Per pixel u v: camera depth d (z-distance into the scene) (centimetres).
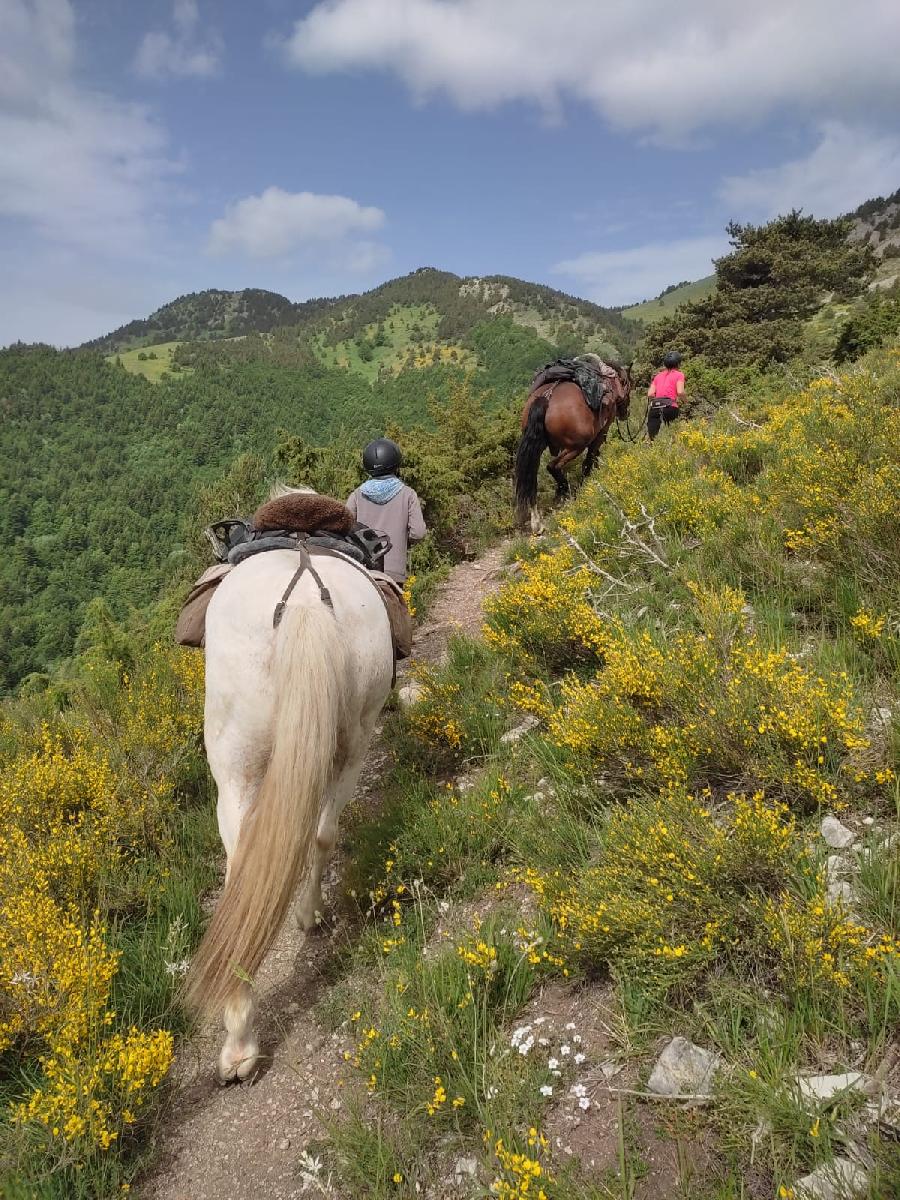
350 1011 302
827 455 541
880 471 452
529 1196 189
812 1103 195
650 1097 217
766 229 4150
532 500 966
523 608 555
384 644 326
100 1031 297
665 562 568
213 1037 318
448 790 416
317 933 366
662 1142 210
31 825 430
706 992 243
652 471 838
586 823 345
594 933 262
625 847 277
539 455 962
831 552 456
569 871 317
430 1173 228
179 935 360
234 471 1870
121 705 580
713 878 255
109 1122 266
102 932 314
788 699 312
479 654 587
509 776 418
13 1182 244
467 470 1374
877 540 425
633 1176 202
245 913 249
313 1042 301
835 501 475
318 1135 257
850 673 355
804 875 249
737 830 259
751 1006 229
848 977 219
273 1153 257
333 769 326
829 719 301
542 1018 267
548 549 861
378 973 317
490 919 308
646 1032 240
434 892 356
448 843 367
